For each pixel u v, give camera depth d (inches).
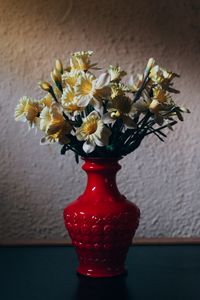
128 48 44.0
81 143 33.9
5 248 43.2
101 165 34.8
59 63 34.8
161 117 33.3
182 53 44.2
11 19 43.5
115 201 34.8
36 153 44.6
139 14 43.8
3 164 44.7
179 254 41.4
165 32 44.1
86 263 35.9
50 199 44.8
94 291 33.4
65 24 43.8
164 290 33.4
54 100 34.5
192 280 35.3
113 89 32.0
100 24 43.8
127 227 34.5
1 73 43.9
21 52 43.8
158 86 33.9
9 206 44.8
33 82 44.0
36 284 34.9
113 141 33.6
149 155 44.7
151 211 45.0
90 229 34.0
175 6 43.9
